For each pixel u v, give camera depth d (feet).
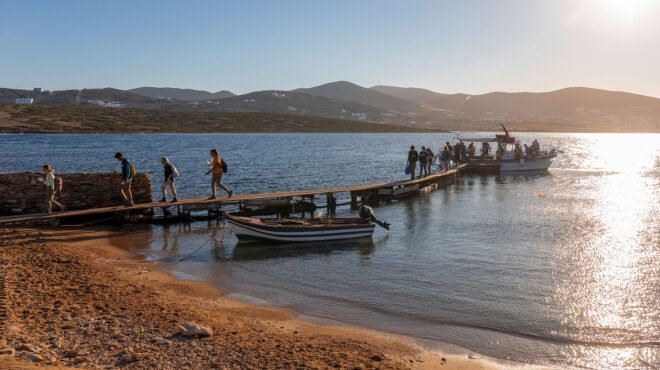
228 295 35.58
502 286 37.47
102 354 22.31
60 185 61.21
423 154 108.37
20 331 24.57
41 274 37.32
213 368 21.48
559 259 45.47
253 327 28.45
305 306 33.22
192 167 158.51
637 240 53.16
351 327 29.32
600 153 269.44
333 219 59.41
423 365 23.88
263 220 56.80
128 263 44.34
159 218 67.51
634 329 28.81
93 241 53.47
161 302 32.40
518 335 28.07
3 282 33.91
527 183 115.85
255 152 248.52
